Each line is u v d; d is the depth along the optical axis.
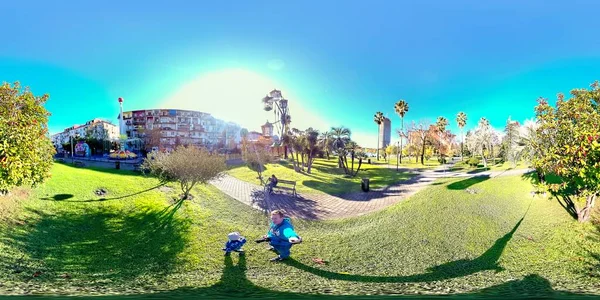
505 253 9.41
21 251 8.55
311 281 7.70
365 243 10.55
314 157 27.53
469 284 7.40
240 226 12.28
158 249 9.76
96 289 6.88
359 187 20.47
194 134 37.06
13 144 9.52
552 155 10.27
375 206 15.53
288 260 9.20
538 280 7.55
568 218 10.91
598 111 10.27
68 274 7.75
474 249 9.77
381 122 37.41
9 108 10.23
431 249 9.92
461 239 10.56
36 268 7.88
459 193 15.15
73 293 6.50
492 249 9.76
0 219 9.85
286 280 7.65
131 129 41.34
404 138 39.19
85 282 7.32
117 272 8.08
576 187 10.38
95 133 38.03
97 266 8.41
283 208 15.05
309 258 9.40
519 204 12.94
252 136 34.06
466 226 11.55
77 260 8.68
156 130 38.75
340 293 6.91
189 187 16.97
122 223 11.74
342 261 9.21
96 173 19.09
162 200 14.77
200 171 15.48
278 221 10.16
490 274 8.02
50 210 11.95
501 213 12.45
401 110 37.06
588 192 9.89
